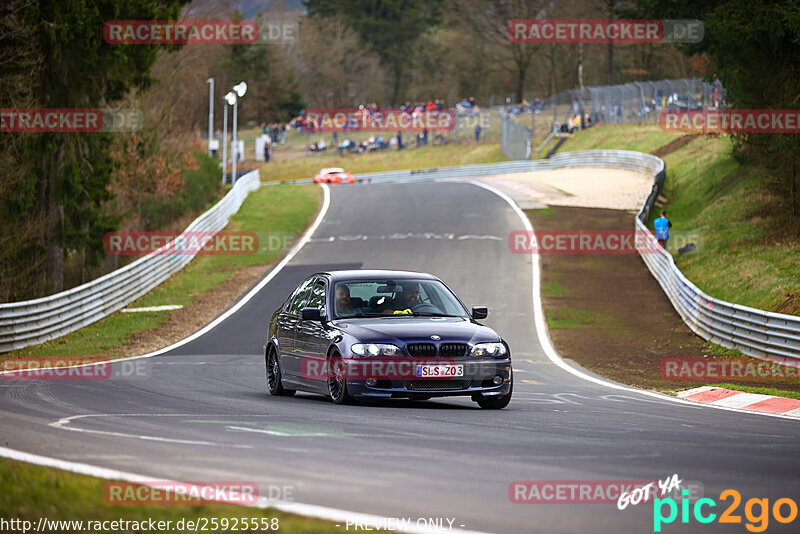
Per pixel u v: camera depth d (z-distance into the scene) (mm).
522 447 21016
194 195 149125
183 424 24125
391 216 125250
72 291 66625
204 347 58438
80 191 96062
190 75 169500
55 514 13336
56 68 88562
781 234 83062
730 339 55156
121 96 103688
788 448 21922
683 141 168625
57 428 23062
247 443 20891
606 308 72750
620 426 25375
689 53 98562
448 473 17703
